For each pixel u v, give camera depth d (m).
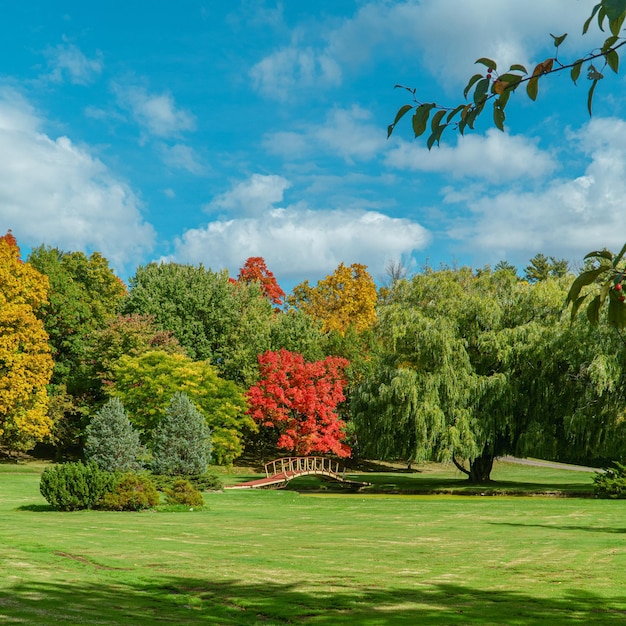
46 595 8.51
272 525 19.45
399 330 38.38
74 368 53.06
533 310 38.00
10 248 44.78
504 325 38.34
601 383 31.42
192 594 9.61
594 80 3.00
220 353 55.22
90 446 29.52
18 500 25.70
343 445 49.19
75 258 57.34
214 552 13.51
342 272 67.62
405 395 35.94
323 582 10.64
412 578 11.08
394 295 43.09
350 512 24.53
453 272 41.97
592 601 9.37
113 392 44.84
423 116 3.26
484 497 32.88
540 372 35.78
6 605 7.58
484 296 39.22
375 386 38.91
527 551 14.36
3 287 42.84
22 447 44.28
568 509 25.75
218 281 58.31
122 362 45.22
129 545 13.98
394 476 50.38
